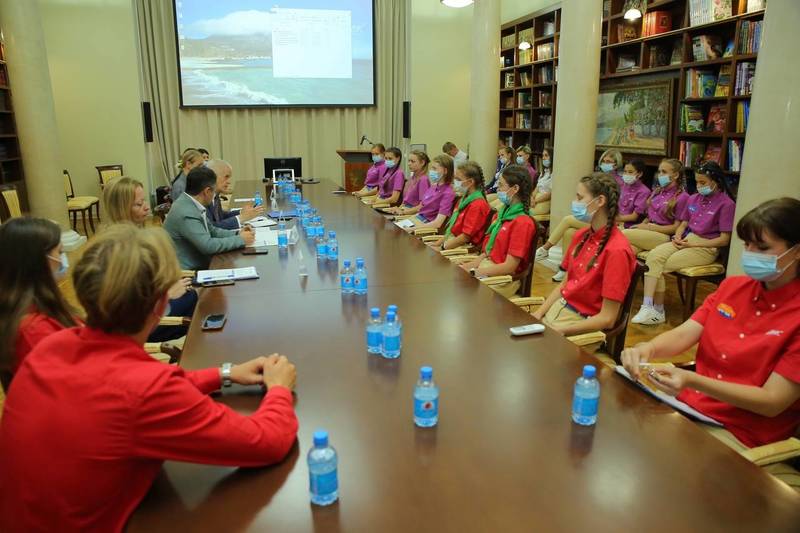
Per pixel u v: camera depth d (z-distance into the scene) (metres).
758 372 1.47
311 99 8.58
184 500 0.96
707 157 4.59
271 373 1.30
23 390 0.92
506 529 0.89
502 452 1.10
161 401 0.89
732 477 1.03
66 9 7.25
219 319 1.87
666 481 1.01
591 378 1.22
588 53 4.36
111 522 0.92
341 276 2.22
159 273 0.93
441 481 1.01
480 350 1.62
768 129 2.83
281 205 4.74
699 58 4.62
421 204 4.80
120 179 2.77
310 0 8.30
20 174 6.80
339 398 1.32
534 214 5.53
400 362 1.53
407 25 8.70
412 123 8.96
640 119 5.38
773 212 1.39
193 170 3.03
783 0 2.70
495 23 6.21
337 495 0.97
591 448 1.12
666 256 3.64
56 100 7.41
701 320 1.68
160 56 7.96
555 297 2.46
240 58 8.23
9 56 5.47
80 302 0.92
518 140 7.82
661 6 5.08
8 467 0.91
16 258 1.35
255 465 1.03
